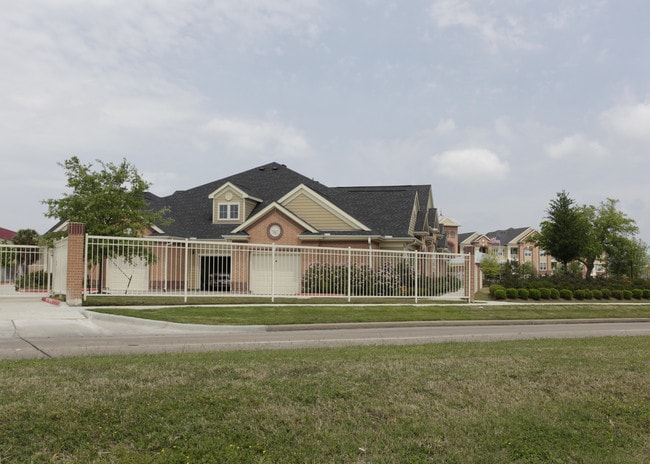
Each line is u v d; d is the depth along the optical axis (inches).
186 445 192.4
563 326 740.7
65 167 933.2
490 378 292.2
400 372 297.4
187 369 288.5
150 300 737.0
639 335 587.8
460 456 198.7
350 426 218.5
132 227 928.9
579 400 262.5
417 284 933.8
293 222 1162.0
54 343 440.8
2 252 805.9
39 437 191.3
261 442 199.0
